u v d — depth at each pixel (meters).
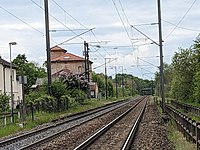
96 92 130.50
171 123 34.75
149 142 24.23
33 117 43.00
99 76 145.12
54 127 37.28
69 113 56.69
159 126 34.97
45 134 31.30
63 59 133.38
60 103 59.03
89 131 32.78
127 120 42.97
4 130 33.34
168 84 105.56
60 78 74.94
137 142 24.59
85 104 80.69
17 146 24.67
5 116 38.00
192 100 61.91
